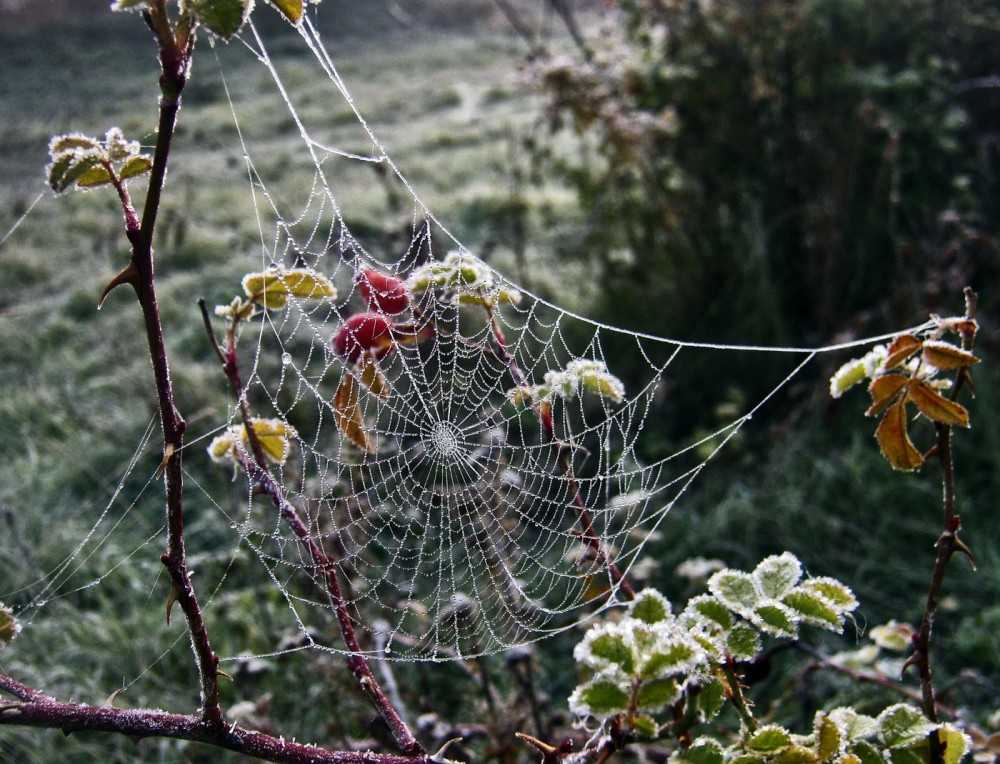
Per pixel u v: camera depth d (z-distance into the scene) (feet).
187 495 16.31
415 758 4.96
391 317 7.04
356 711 11.05
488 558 11.48
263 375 17.57
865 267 19.29
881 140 19.63
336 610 5.99
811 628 12.51
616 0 21.93
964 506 14.65
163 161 4.35
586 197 22.62
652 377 18.90
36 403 19.36
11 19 38.40
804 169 20.10
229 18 3.92
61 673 12.31
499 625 10.52
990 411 15.76
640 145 20.68
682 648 4.18
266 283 6.17
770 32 20.33
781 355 18.44
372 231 23.82
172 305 22.17
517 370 6.91
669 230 20.98
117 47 36.45
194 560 13.61
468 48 51.31
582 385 6.73
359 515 11.52
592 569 7.92
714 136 20.77
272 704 11.60
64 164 4.61
